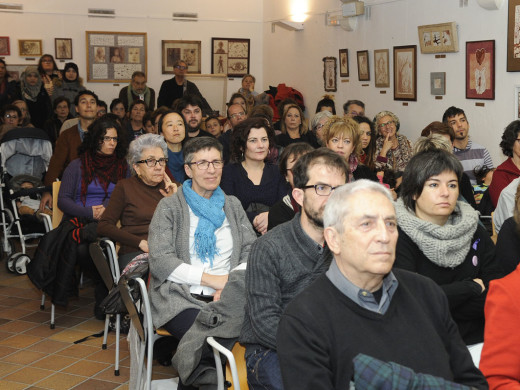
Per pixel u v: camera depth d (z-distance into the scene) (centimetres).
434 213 259
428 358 178
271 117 692
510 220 277
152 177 399
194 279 302
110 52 1075
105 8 1062
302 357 174
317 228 236
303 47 995
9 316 484
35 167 642
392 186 495
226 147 591
